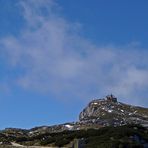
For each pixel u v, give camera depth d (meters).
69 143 138.88
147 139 128.38
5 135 188.12
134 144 119.31
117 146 115.62
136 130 138.50
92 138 130.12
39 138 162.88
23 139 166.75
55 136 157.00
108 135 129.12
